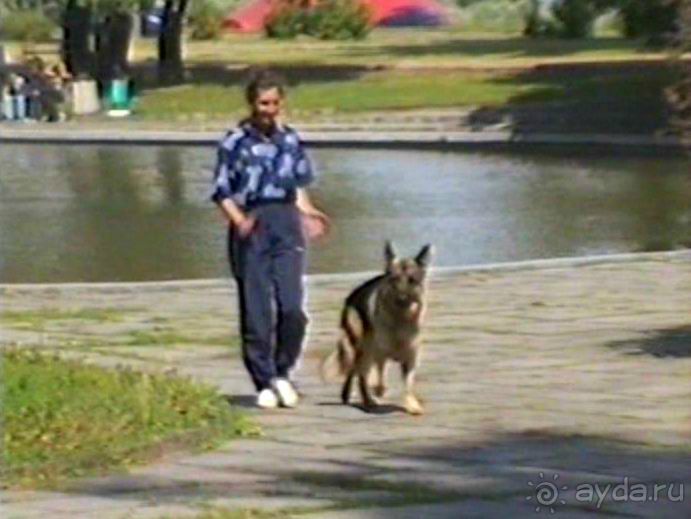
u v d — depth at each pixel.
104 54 60.78
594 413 13.27
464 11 102.69
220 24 91.81
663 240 29.88
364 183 40.06
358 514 10.09
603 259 23.95
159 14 70.12
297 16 90.88
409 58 70.12
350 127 51.72
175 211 35.03
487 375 15.12
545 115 50.69
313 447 12.16
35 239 30.89
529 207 35.12
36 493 10.80
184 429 12.23
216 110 56.59
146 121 55.41
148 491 10.80
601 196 37.06
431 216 33.62
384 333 13.30
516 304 19.84
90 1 57.78
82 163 46.56
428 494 10.61
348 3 90.75
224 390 14.55
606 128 49.50
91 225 32.94
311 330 18.12
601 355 16.09
